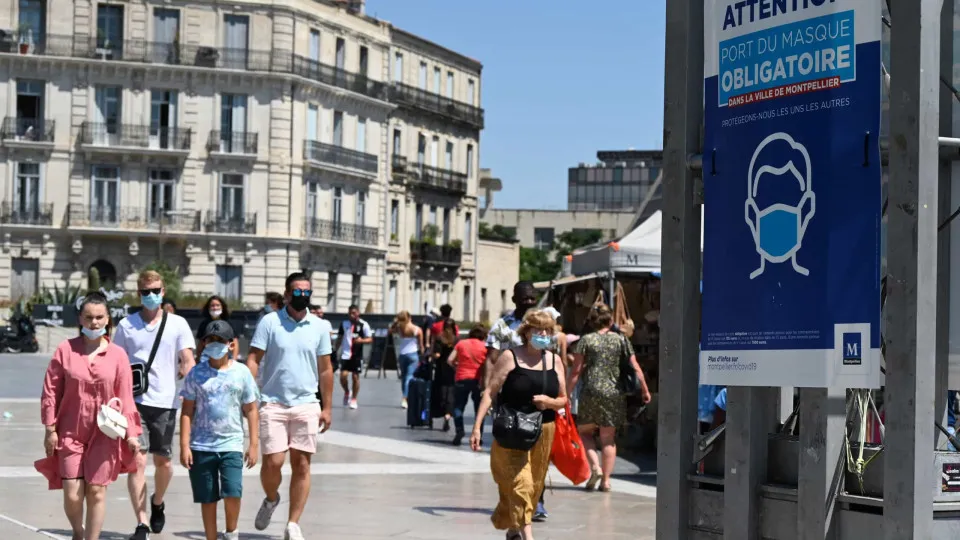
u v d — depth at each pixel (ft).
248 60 289.33
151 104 284.20
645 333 84.58
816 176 23.65
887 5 24.27
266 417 44.06
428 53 350.02
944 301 25.38
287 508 54.08
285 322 44.52
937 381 25.49
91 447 39.81
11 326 252.01
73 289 272.31
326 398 45.06
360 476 67.10
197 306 274.57
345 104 312.09
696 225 26.66
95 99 281.54
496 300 390.63
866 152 22.82
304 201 297.94
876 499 23.00
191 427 42.37
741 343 25.12
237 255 288.92
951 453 23.16
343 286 312.50
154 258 284.41
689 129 26.43
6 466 66.59
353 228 314.55
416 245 342.44
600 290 83.97
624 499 59.88
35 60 276.21
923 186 21.88
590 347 63.00
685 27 26.53
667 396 26.91
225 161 288.30
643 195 595.47
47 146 277.44
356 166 314.76
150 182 285.23
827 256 23.45
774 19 24.48
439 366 97.50
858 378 22.93
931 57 21.95
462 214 370.53
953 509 22.85
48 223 277.85
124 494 57.26
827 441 23.57
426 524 50.65
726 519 25.48
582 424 63.10
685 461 26.61
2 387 143.54
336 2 307.37
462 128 367.86
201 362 42.27
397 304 336.49
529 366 42.83
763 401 25.30
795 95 24.04
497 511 43.45
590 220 529.45
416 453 81.35
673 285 26.73
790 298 24.12
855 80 23.03
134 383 45.50
